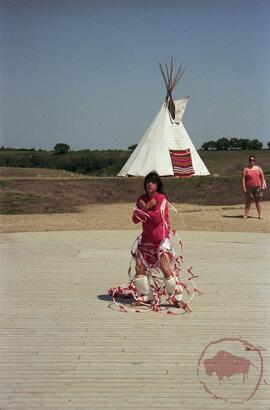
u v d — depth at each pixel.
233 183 27.30
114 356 5.16
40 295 7.36
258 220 16.38
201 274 8.64
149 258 6.79
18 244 11.55
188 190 26.44
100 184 27.00
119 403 4.24
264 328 5.96
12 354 5.21
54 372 4.80
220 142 71.00
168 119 34.44
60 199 23.02
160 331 5.87
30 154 66.88
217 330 5.90
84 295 7.35
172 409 4.15
